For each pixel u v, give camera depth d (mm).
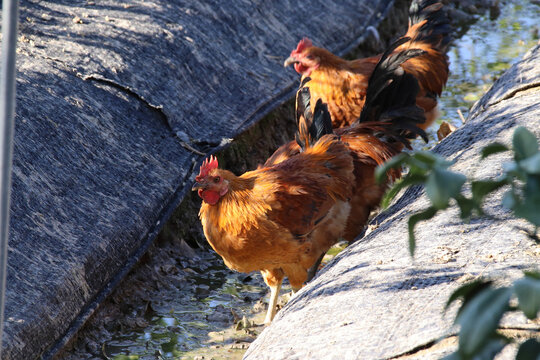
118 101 6656
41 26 7156
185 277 6070
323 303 3641
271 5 9578
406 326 3068
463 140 5410
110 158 6094
